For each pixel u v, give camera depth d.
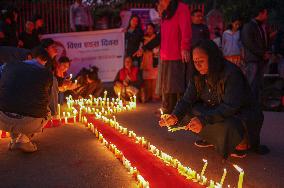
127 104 10.11
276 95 9.60
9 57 7.57
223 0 22.28
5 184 4.60
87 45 12.56
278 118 8.54
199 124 5.09
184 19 7.75
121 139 6.43
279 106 9.59
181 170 4.92
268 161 5.46
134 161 5.32
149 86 10.90
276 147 6.19
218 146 5.31
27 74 5.64
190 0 23.50
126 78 10.59
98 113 8.65
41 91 5.66
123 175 4.87
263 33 9.42
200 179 4.64
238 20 11.07
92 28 13.93
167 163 5.23
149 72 10.75
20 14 13.89
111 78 12.83
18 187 4.51
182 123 5.88
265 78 9.98
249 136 5.39
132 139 6.43
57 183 4.62
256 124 5.41
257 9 9.41
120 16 14.56
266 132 7.20
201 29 8.95
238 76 5.26
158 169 5.01
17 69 5.67
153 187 4.42
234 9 18.33
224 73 5.26
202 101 5.82
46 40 6.85
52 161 5.41
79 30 13.41
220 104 5.31
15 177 4.83
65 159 5.49
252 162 5.40
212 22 13.77
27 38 10.90
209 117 5.15
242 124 5.28
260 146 5.91
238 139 5.20
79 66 12.57
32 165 5.26
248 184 4.60
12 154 5.73
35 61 5.89
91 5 16.94
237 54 11.02
